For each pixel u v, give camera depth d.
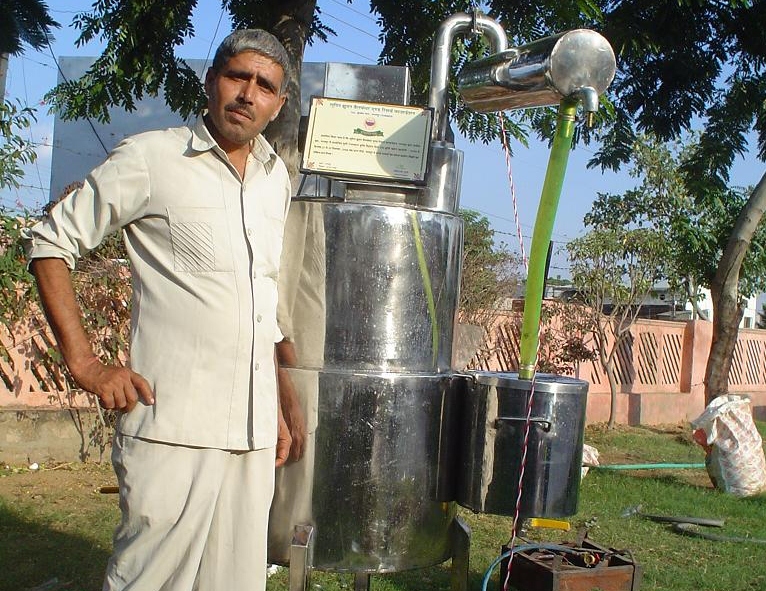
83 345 2.01
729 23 6.59
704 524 5.45
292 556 2.65
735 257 7.66
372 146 2.86
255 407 2.17
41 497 4.99
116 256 6.53
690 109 7.21
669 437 10.21
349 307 2.72
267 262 2.23
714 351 7.77
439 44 3.14
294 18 5.56
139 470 2.07
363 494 2.70
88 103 6.43
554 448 2.81
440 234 2.82
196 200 2.11
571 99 2.76
